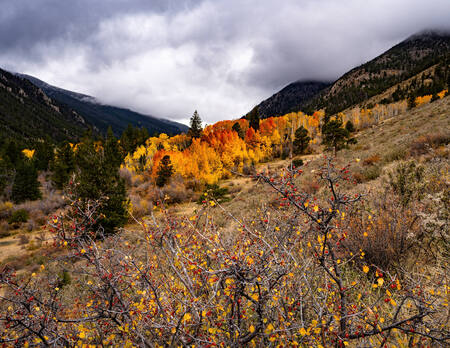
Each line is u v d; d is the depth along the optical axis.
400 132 26.67
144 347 1.54
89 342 1.80
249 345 1.71
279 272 1.57
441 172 4.41
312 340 1.53
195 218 2.15
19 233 19.95
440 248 2.66
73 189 1.85
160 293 1.86
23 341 1.58
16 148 45.78
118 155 47.31
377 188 4.89
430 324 1.48
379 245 2.74
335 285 1.96
